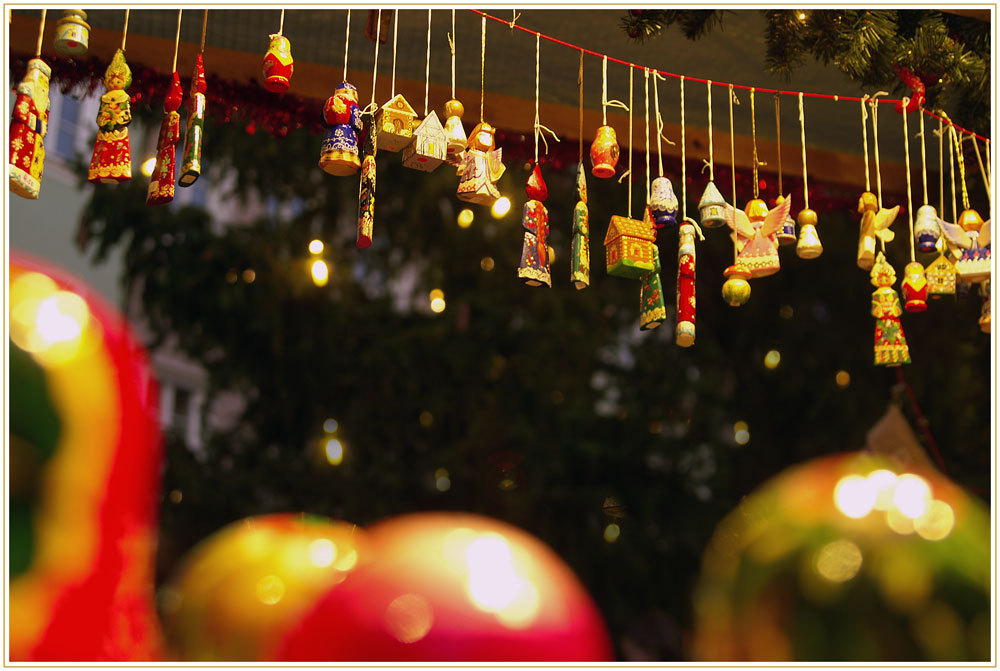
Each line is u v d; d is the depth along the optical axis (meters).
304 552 0.39
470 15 2.83
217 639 0.36
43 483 0.25
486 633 0.32
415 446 6.53
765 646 0.35
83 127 7.63
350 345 6.38
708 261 6.65
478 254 6.58
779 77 3.24
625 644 6.08
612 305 6.86
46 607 0.26
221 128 5.79
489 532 0.37
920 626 0.33
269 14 2.74
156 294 6.02
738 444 6.71
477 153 2.23
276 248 6.20
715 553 0.38
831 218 5.99
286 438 6.48
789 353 6.68
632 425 6.46
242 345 6.26
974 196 3.51
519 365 6.38
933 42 2.72
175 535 5.39
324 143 2.06
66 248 7.34
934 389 5.22
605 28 2.96
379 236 6.55
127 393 0.27
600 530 6.17
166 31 2.77
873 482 0.36
